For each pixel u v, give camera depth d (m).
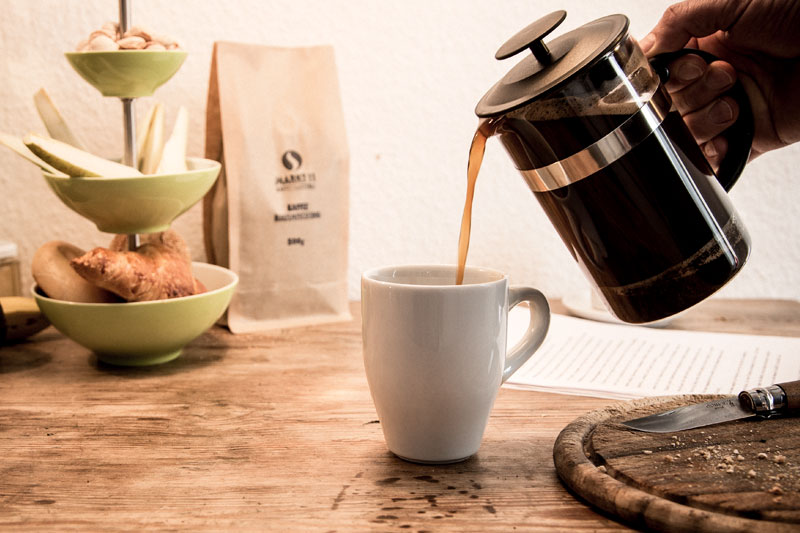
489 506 0.51
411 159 1.11
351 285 1.14
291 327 0.98
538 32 0.55
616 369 0.78
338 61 1.07
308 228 0.97
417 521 0.49
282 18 1.05
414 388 0.56
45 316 0.84
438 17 1.08
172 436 0.64
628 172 0.56
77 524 0.49
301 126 0.95
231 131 0.91
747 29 0.76
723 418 0.60
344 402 0.72
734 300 1.12
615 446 0.56
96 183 0.76
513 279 1.15
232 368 0.82
